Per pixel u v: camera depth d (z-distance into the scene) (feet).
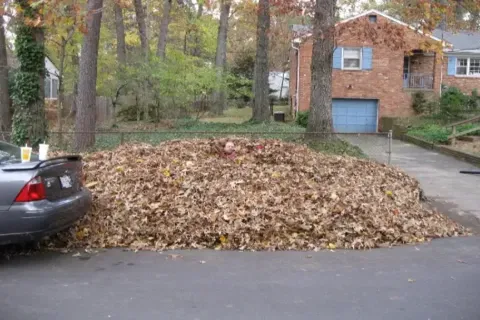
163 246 20.67
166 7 84.74
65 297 15.11
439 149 58.44
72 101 83.25
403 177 32.40
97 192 23.90
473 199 31.17
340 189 25.52
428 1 42.70
